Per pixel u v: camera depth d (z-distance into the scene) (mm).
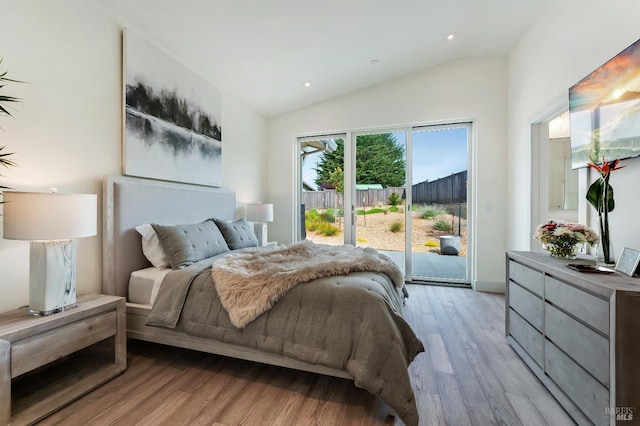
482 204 3508
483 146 3500
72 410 1383
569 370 1373
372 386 1267
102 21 2045
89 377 1595
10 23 1558
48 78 1731
